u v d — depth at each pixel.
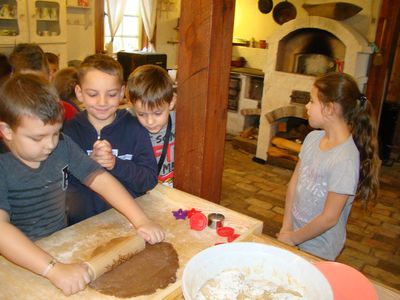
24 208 0.97
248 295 0.72
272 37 4.19
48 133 0.85
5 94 0.84
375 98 4.22
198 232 0.95
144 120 1.41
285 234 1.50
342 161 1.38
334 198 1.38
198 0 1.09
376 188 1.51
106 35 5.23
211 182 1.29
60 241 0.88
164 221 1.00
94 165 1.04
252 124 5.41
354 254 2.65
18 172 0.94
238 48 5.57
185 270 0.71
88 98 1.25
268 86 4.29
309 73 4.26
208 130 1.20
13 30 3.86
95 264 0.76
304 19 3.97
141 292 0.73
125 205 0.98
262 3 5.21
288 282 0.76
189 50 1.14
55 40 4.21
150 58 4.28
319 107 1.45
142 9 5.53
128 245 0.83
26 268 0.76
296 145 4.29
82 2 4.65
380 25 4.08
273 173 4.16
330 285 0.72
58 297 0.71
